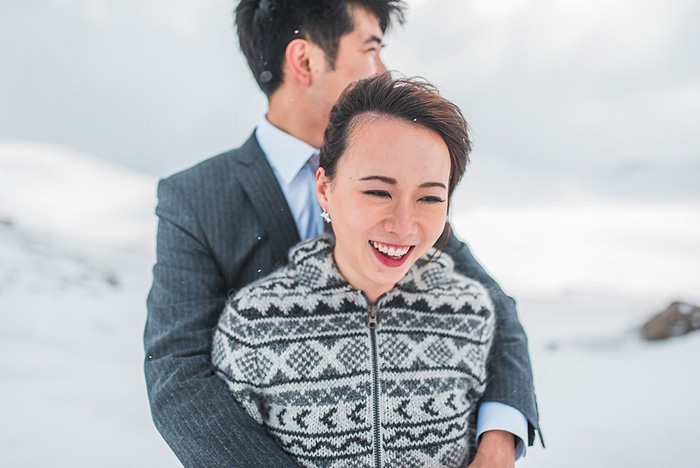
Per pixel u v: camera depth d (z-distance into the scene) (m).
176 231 1.37
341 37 1.47
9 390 2.90
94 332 3.69
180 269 1.34
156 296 1.34
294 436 1.11
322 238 1.18
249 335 1.10
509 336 1.40
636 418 2.88
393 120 1.01
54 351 3.38
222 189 1.42
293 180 1.48
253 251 1.40
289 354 1.10
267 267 1.41
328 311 1.13
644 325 4.02
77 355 3.37
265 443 1.08
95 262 4.83
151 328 1.32
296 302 1.12
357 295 1.13
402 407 1.12
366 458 1.10
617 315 4.46
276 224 1.42
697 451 2.55
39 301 3.98
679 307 3.95
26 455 2.40
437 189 1.02
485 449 1.22
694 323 3.88
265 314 1.11
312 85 1.50
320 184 1.12
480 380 1.22
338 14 1.45
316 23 1.46
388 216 1.00
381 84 1.05
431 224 1.03
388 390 1.12
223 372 1.14
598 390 3.21
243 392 1.11
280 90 1.53
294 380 1.09
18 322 3.67
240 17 1.57
